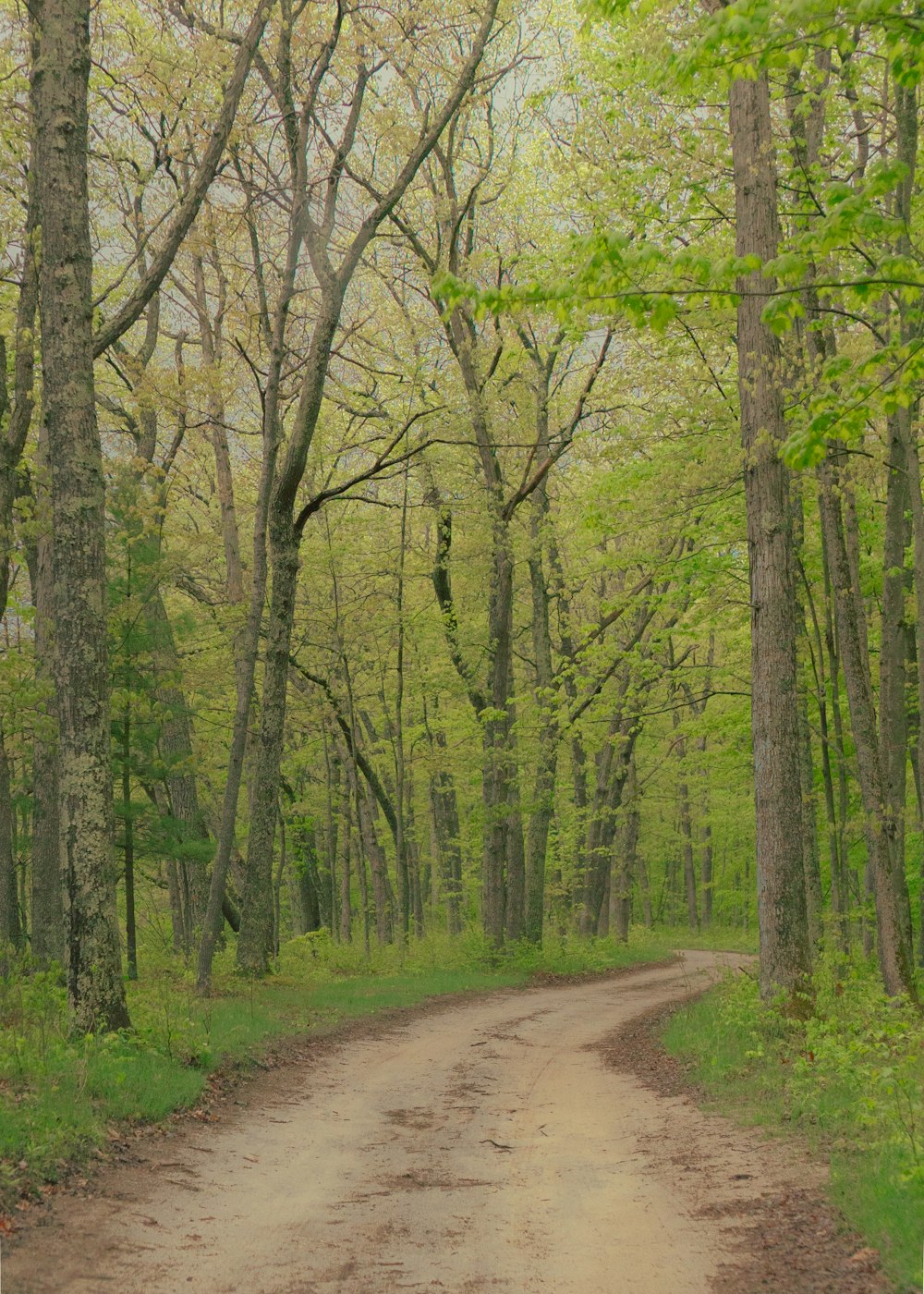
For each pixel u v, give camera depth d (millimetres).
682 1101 10430
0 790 16688
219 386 19547
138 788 24875
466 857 45062
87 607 11516
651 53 8891
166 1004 12750
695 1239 6039
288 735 36844
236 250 23375
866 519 19812
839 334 16031
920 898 19500
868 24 6078
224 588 29453
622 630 32562
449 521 29094
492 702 29828
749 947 41781
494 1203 7035
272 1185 7445
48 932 17125
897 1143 6742
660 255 6797
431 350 26250
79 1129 7648
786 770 12758
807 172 12812
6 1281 5047
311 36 18594
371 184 24984
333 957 27312
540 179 23750
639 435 18047
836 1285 5012
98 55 17984
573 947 32875
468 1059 14438
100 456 11844
